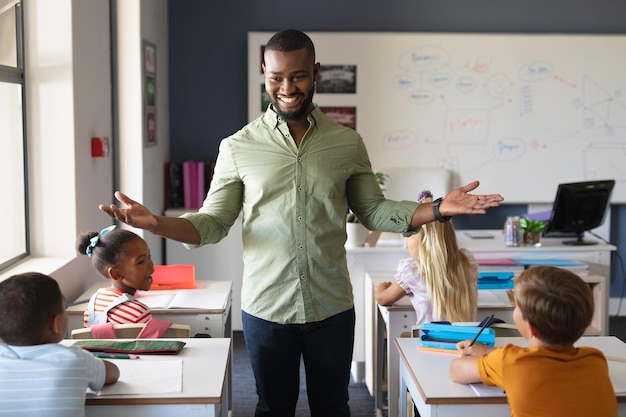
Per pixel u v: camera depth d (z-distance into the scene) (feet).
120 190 15.31
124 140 15.23
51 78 11.84
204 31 19.33
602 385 6.36
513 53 19.29
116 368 7.05
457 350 8.00
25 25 11.78
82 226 12.44
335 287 8.38
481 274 11.87
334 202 8.32
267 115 8.42
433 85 19.29
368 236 14.62
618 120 19.56
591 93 19.47
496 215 20.13
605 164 19.66
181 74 19.38
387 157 19.45
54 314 6.72
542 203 19.75
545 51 19.33
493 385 6.89
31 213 11.96
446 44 19.20
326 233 8.30
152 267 10.00
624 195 19.72
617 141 19.61
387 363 12.14
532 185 19.63
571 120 19.51
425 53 19.21
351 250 14.32
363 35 19.12
